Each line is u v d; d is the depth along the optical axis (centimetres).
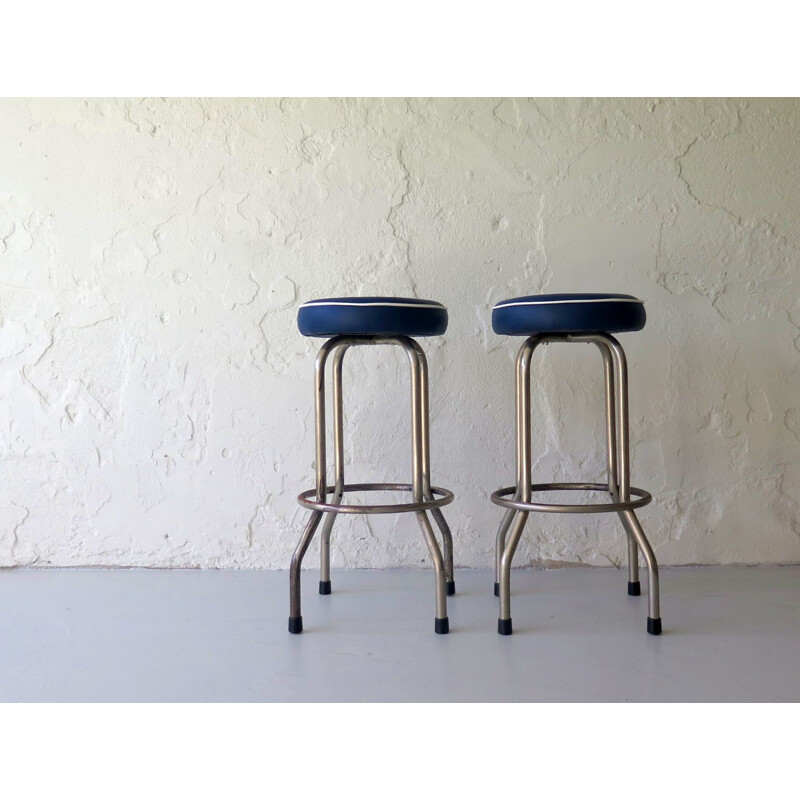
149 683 155
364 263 229
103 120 228
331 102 228
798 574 224
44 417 231
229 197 229
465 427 231
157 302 230
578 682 153
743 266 229
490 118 228
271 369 231
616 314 169
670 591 210
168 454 232
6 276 229
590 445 231
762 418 230
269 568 234
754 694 148
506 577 179
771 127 227
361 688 152
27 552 233
